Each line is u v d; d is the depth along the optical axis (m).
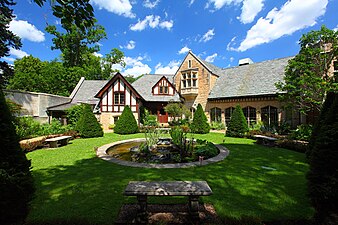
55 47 32.50
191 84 23.55
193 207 3.24
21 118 12.54
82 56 34.19
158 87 24.69
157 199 4.08
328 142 3.37
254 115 18.45
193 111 23.97
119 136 15.21
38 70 35.72
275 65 19.34
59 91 31.47
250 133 14.21
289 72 13.43
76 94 23.95
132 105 21.00
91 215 3.42
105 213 3.50
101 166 6.69
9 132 2.85
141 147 9.84
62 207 3.72
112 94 20.64
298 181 5.21
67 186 4.83
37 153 8.90
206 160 7.49
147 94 24.47
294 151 9.33
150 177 5.51
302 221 3.24
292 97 13.83
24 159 2.97
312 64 11.99
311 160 3.65
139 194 3.17
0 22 14.39
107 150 9.95
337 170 3.21
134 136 15.16
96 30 32.19
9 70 15.78
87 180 5.26
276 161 7.40
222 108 21.06
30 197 3.00
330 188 3.21
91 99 22.91
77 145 11.08
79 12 2.90
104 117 20.47
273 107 17.02
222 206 3.76
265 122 17.50
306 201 3.99
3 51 15.19
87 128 14.28
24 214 2.88
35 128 12.97
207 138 13.97
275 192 4.47
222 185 4.91
